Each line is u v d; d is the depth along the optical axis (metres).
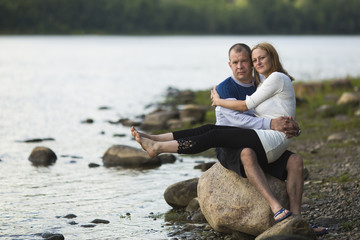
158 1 176.00
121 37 151.25
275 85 6.84
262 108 6.98
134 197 9.92
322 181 10.30
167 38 149.00
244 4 184.38
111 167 12.62
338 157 12.55
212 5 178.38
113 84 36.19
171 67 52.66
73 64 56.09
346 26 184.38
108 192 10.29
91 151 14.64
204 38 151.50
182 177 11.49
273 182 7.07
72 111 23.11
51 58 65.19
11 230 8.03
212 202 7.38
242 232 7.32
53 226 8.23
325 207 8.58
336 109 18.25
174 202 9.22
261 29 180.00
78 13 156.88
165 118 18.39
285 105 6.93
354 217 7.98
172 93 30.02
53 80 38.72
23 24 149.12
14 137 16.78
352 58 65.88
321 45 109.44
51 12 153.00
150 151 6.88
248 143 6.76
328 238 7.10
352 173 10.80
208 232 7.79
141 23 166.25
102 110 23.55
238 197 7.18
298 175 7.00
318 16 182.88
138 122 19.25
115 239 7.63
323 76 39.19
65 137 16.88
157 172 12.02
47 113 22.41
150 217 8.70
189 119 18.25
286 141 6.82
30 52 76.62
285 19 181.25
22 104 25.27
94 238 7.68
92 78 40.69
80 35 155.25
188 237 7.62
